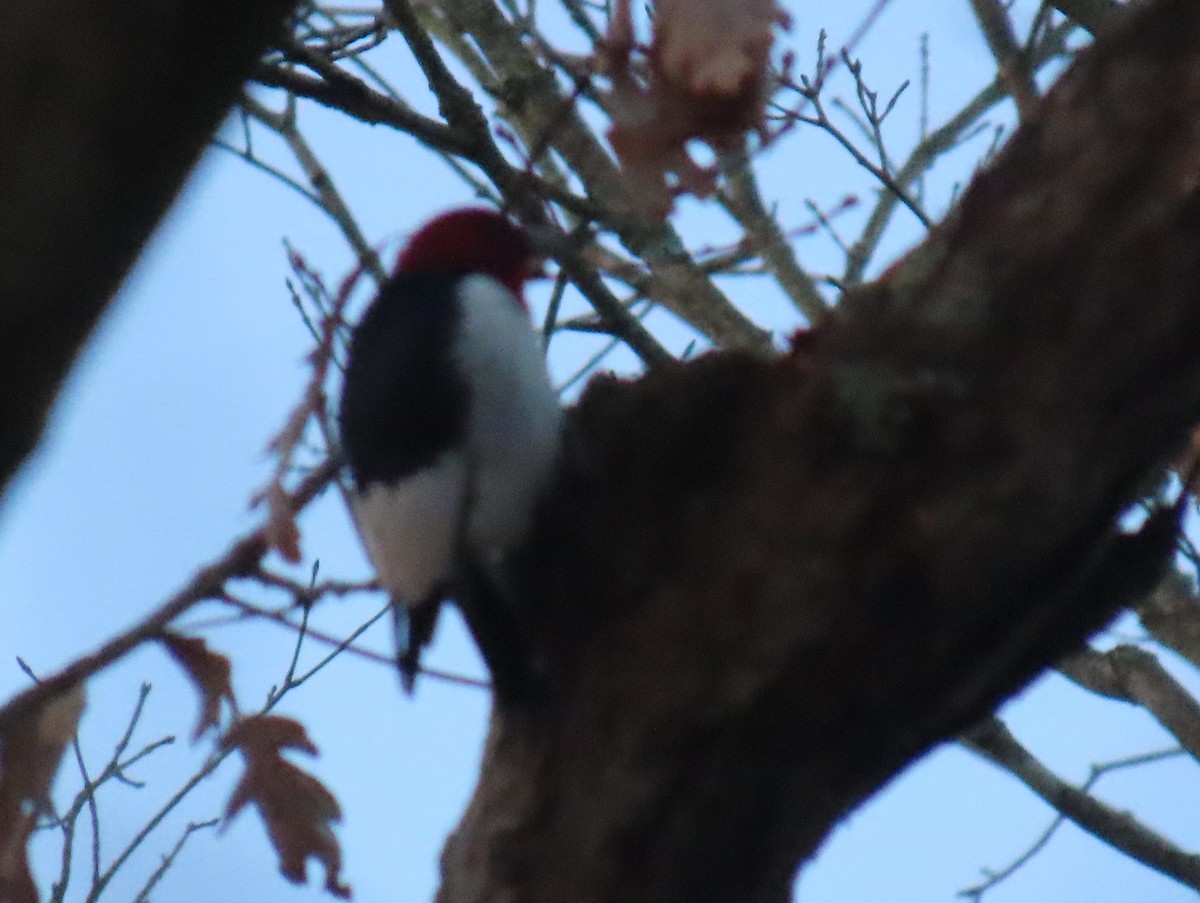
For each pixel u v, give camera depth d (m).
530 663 7.45
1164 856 10.61
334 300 8.63
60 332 3.66
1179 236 6.34
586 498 7.48
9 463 3.84
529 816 7.27
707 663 6.88
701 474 7.11
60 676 8.18
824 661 6.77
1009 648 7.04
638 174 7.46
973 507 6.55
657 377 7.55
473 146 10.55
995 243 6.59
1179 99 6.29
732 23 7.29
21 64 3.44
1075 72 6.61
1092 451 6.56
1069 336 6.45
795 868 7.40
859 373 6.71
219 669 8.73
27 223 3.52
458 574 7.66
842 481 6.68
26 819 8.84
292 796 8.91
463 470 7.72
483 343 8.06
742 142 7.43
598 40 8.80
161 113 3.56
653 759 7.00
